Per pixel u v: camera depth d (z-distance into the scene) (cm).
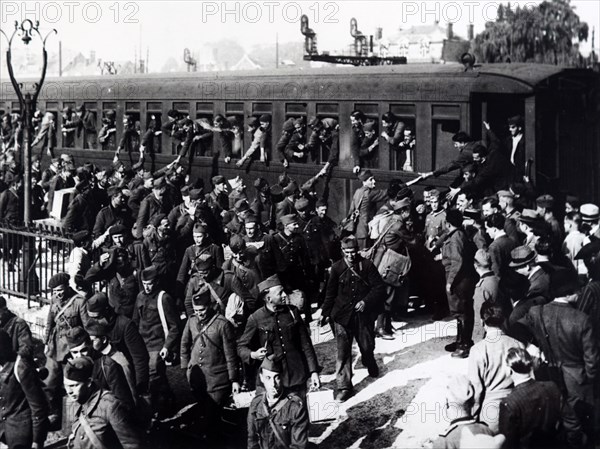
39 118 1789
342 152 1231
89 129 1686
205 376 736
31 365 717
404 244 949
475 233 927
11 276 1228
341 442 743
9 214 1416
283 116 1316
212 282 820
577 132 1109
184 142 1434
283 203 1102
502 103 1066
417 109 1132
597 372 677
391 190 1000
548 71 1070
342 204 1231
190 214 1078
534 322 698
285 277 932
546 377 690
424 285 1012
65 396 770
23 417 718
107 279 873
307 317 928
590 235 916
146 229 963
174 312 811
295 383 682
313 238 1018
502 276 831
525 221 879
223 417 790
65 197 1412
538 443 633
